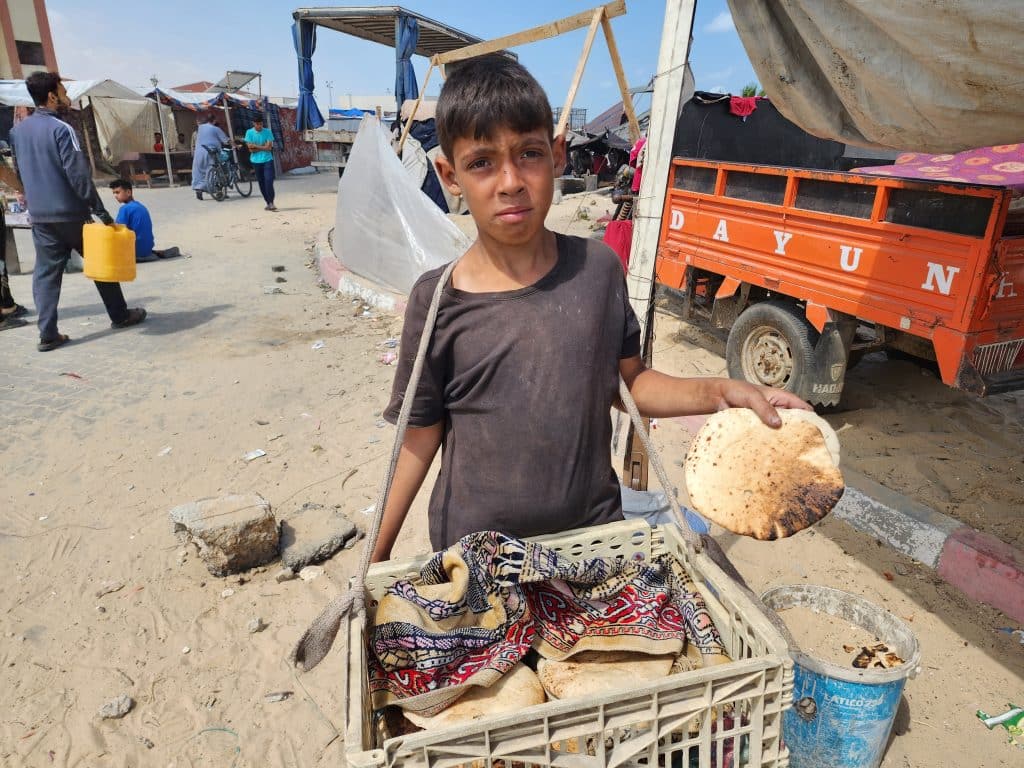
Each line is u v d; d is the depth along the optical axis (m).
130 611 3.35
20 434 5.12
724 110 7.12
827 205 4.74
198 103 27.12
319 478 4.53
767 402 1.37
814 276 4.91
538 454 1.50
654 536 1.64
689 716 1.19
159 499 4.29
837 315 4.79
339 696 2.87
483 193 1.34
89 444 4.98
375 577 1.52
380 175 8.56
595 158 20.48
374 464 4.69
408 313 1.52
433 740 1.08
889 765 2.52
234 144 24.30
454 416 1.55
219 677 2.97
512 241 1.38
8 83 20.50
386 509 1.67
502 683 1.36
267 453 4.85
